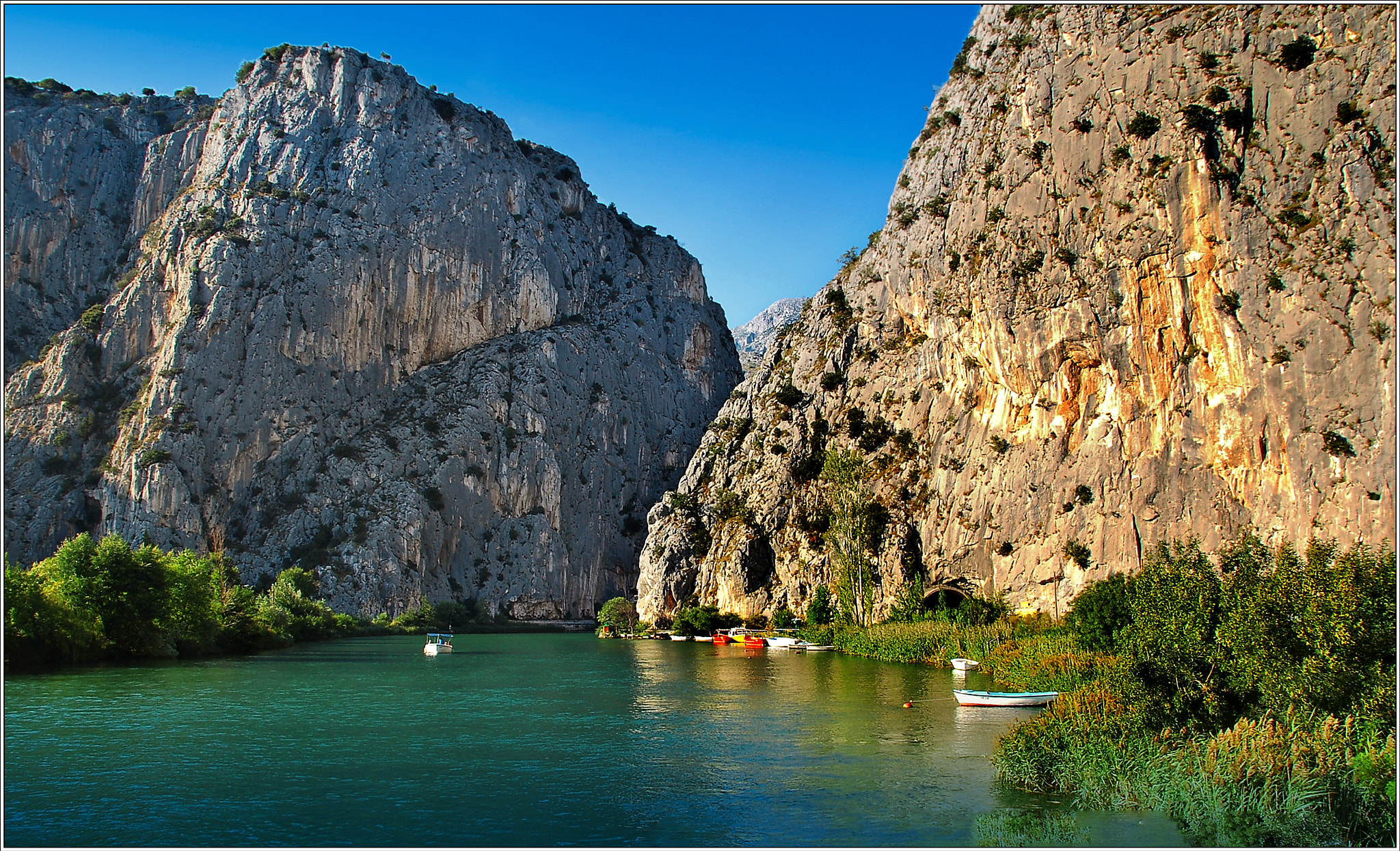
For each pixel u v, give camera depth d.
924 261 124.50
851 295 155.88
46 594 76.56
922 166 137.75
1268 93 81.38
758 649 119.62
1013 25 121.56
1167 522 85.50
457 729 50.50
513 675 82.00
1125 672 37.78
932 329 120.31
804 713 54.88
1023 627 86.94
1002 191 106.75
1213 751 30.58
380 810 33.00
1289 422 75.75
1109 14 97.62
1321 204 76.44
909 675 75.94
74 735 47.47
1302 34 80.56
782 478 146.38
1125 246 88.75
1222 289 81.69
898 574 113.69
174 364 195.38
